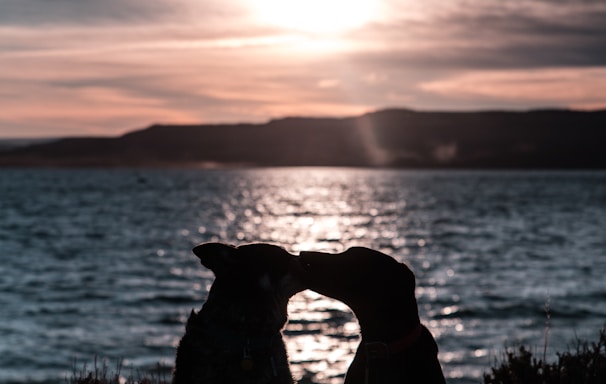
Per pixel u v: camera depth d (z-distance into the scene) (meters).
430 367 5.79
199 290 42.12
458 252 63.94
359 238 80.00
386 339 5.79
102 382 8.70
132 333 29.22
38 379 21.83
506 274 48.62
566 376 8.27
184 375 5.72
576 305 34.78
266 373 5.76
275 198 182.38
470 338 27.78
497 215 114.75
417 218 110.19
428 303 36.84
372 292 5.79
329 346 27.38
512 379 8.45
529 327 29.80
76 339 27.88
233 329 5.73
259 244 6.00
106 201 154.38
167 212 122.69
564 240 73.94
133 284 44.44
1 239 74.25
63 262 56.06
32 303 36.75
